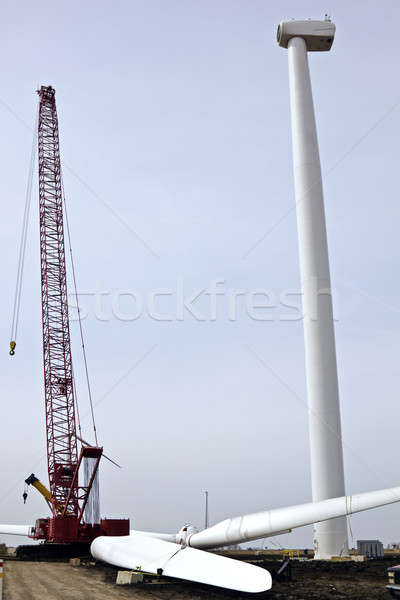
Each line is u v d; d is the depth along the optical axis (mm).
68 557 71000
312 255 60406
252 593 30703
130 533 73062
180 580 36688
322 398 57719
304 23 66625
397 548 110375
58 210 85625
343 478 56656
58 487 79750
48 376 82312
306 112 64188
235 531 51531
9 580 35812
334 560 53875
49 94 88562
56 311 83750
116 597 28484
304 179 62344
